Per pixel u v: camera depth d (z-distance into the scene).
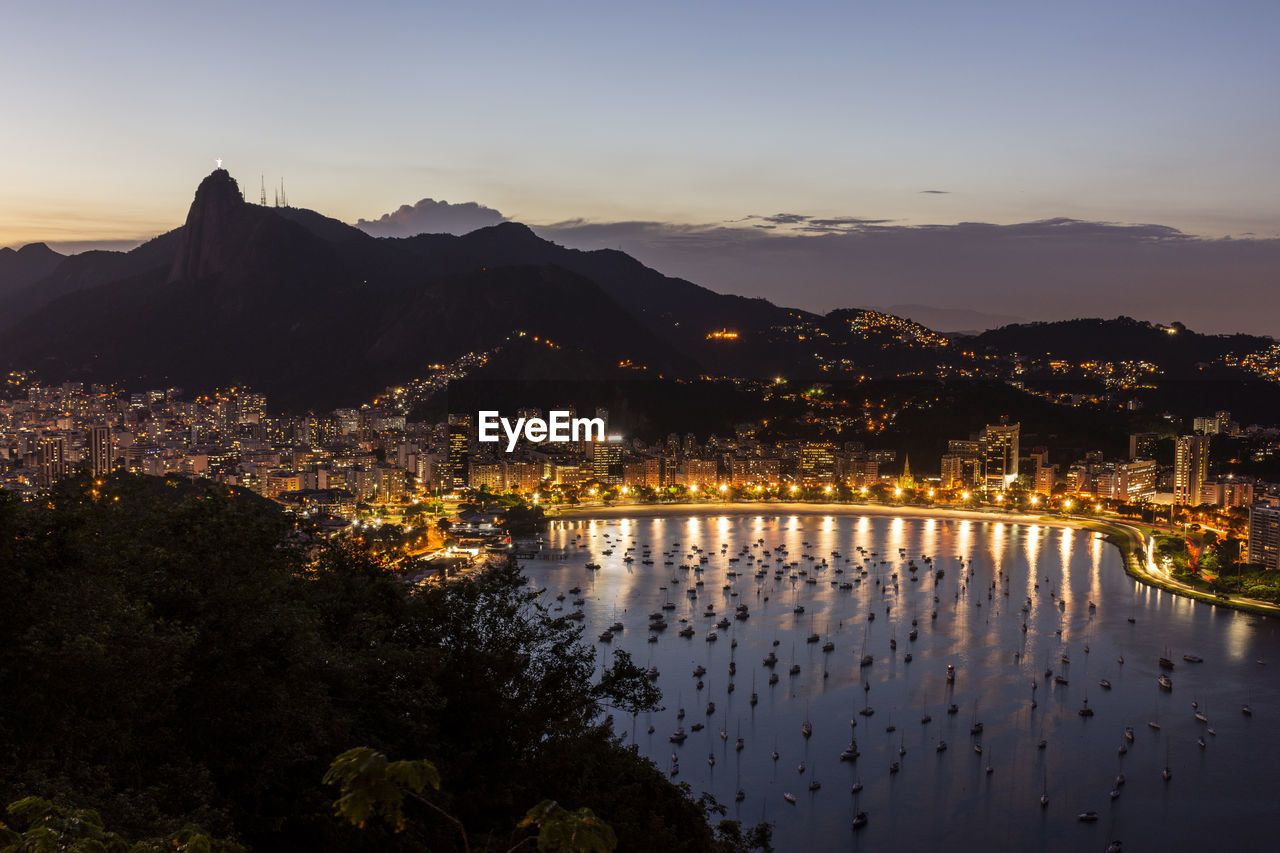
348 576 69.69
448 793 50.84
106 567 49.34
